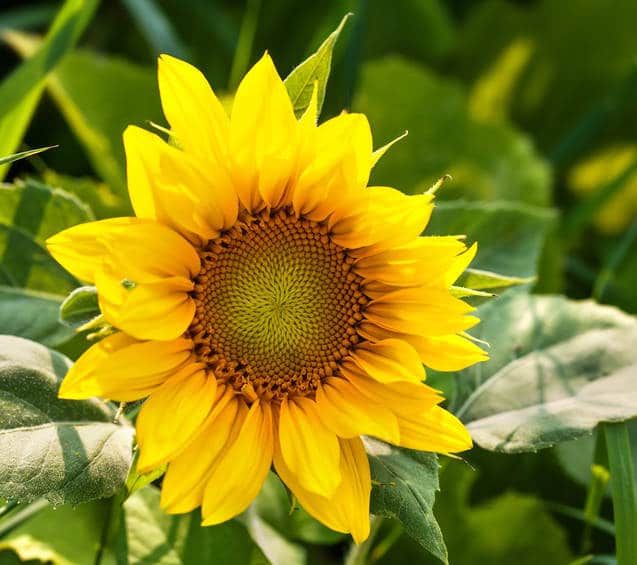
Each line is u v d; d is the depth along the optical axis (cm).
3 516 58
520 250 67
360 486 55
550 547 70
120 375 53
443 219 67
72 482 55
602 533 72
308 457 54
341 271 58
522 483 74
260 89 53
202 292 57
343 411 55
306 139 54
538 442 60
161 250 54
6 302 63
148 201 54
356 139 54
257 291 58
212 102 54
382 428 54
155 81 78
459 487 71
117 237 53
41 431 56
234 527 61
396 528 67
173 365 55
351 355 58
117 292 53
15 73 69
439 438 55
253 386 57
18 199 63
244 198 57
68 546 64
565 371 63
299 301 58
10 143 68
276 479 66
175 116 54
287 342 58
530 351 64
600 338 63
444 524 70
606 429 61
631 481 60
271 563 61
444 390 64
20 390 56
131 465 54
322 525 65
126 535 60
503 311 65
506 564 70
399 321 56
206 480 54
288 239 58
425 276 55
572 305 65
